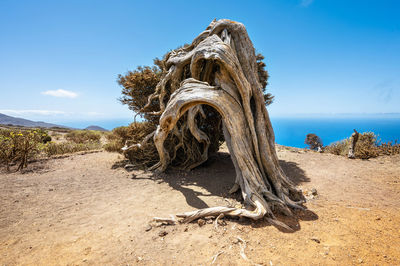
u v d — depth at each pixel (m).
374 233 3.61
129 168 8.78
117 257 3.02
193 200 5.40
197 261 2.90
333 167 8.74
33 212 4.55
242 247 3.20
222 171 8.34
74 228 3.90
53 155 11.18
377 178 7.06
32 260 2.94
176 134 8.40
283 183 5.48
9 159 8.61
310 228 3.84
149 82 9.08
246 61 5.72
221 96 5.41
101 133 22.94
